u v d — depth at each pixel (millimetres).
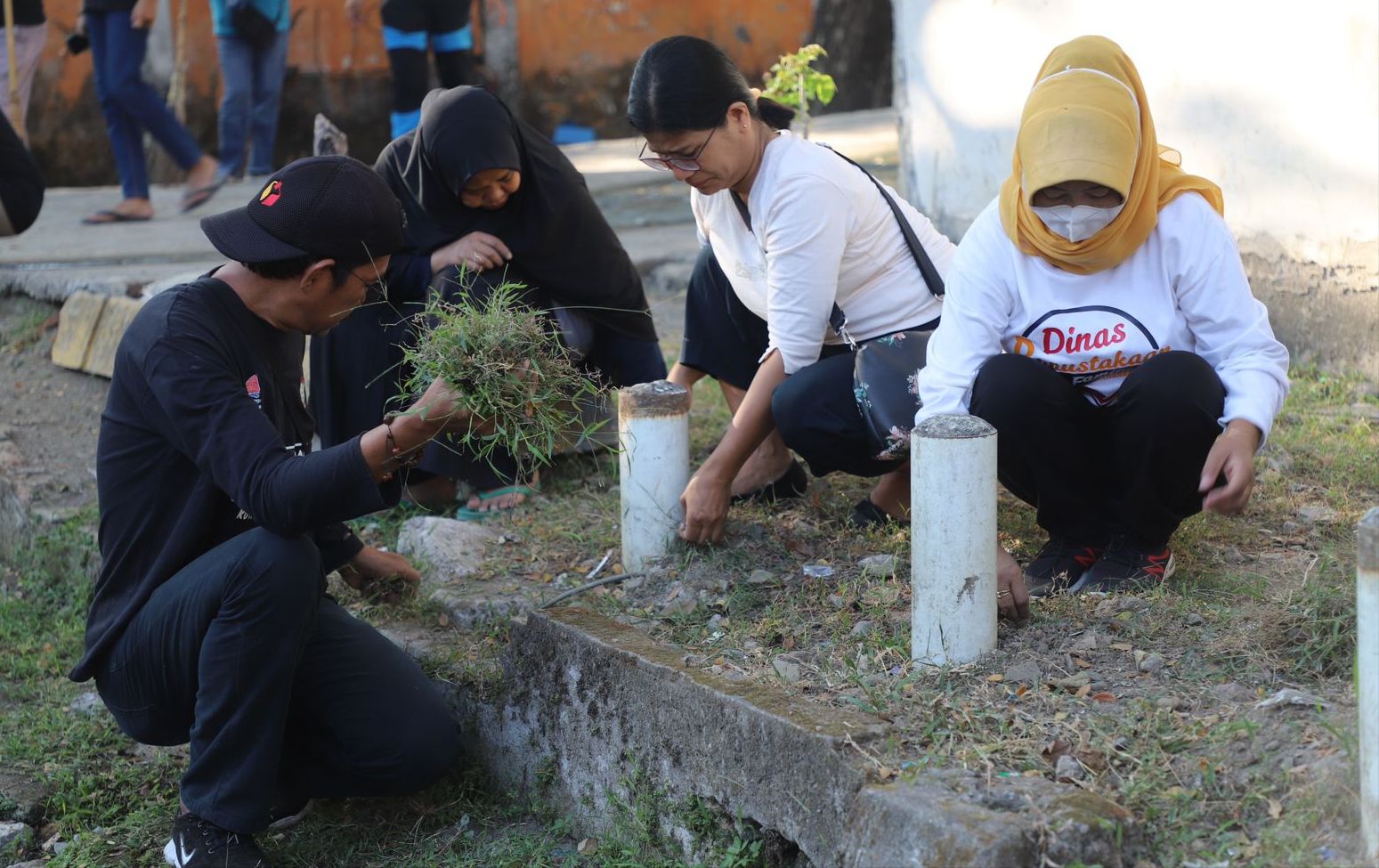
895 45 5680
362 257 2693
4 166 4316
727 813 2637
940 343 2939
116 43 7562
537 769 3135
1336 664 2533
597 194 8305
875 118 11070
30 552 4637
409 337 3975
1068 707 2498
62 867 3025
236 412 2611
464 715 3279
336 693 2961
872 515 3557
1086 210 2645
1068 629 2770
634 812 2848
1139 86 2721
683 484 3357
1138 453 2809
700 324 3824
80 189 10227
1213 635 2709
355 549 3395
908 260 3350
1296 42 4355
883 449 3158
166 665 2799
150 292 5758
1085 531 3035
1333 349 4492
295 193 2641
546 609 3164
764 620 3021
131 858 3059
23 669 4012
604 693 2922
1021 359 2848
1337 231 4387
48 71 10711
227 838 2820
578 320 4172
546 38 11672
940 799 2209
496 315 2754
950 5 5324
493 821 3145
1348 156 4305
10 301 6391
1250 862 2090
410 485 4168
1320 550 3162
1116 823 2145
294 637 2748
